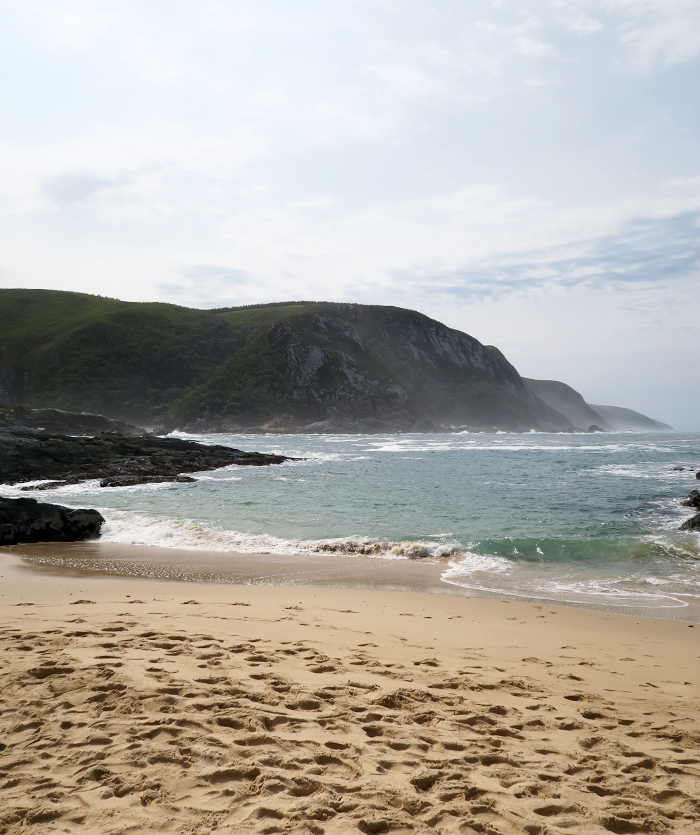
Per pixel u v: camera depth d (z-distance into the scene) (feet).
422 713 13.47
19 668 15.10
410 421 425.69
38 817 8.41
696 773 11.13
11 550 43.96
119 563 38.83
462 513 59.82
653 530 49.98
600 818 9.22
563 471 112.78
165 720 12.05
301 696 13.97
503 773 10.68
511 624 24.53
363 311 554.05
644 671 18.56
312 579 34.53
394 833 8.49
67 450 115.34
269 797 9.23
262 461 136.56
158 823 8.39
